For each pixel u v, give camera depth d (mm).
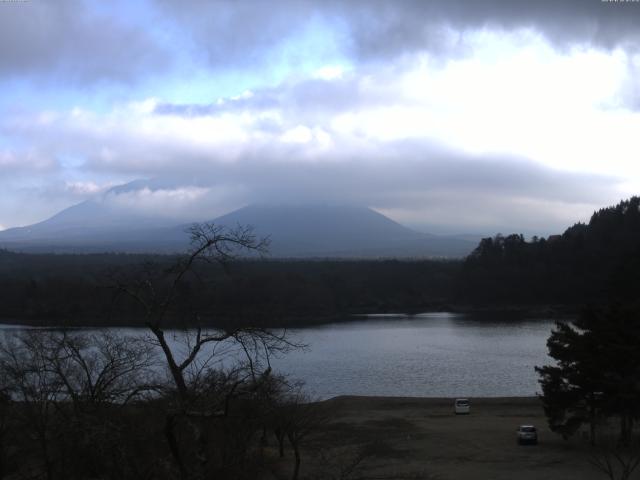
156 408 16500
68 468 17891
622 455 39094
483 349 105812
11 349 29250
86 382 20781
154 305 14273
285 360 93688
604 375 40312
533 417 56719
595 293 175375
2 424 22453
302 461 38031
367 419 55125
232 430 19625
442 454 41906
